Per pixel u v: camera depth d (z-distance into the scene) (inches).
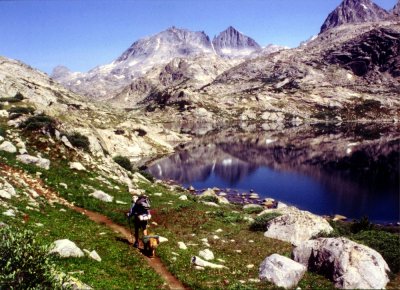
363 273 711.1
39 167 1535.4
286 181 3624.5
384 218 2359.7
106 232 1014.4
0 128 1785.2
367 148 5546.3
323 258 778.8
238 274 797.9
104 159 2121.1
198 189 3307.1
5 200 1014.4
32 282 533.0
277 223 1195.9
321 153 5265.8
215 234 1175.0
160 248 926.4
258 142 6796.3
